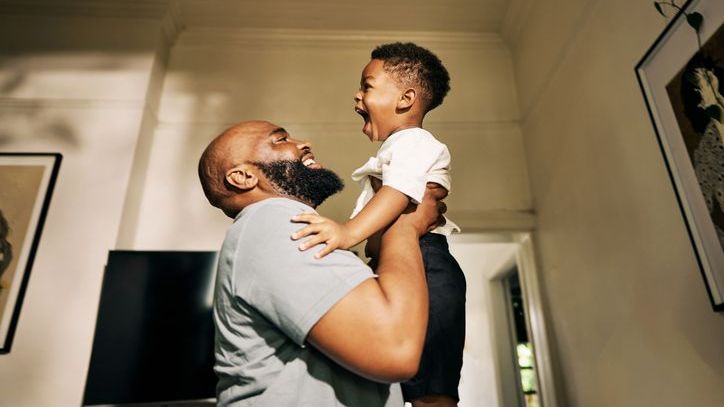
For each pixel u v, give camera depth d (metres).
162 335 1.92
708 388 1.29
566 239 2.17
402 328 0.60
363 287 0.63
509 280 3.47
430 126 2.77
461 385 3.96
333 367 0.65
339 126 2.71
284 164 0.86
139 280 2.00
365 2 2.88
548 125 2.40
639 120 1.60
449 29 3.07
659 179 1.50
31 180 2.24
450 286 0.89
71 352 1.93
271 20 2.97
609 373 1.80
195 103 2.75
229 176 0.84
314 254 0.65
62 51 2.64
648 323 1.55
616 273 1.75
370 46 3.02
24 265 2.06
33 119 2.42
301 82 2.86
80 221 2.18
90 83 2.55
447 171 0.96
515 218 2.53
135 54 2.66
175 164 2.56
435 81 1.03
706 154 1.26
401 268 0.69
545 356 2.30
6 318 1.96
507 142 2.74
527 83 2.73
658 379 1.51
